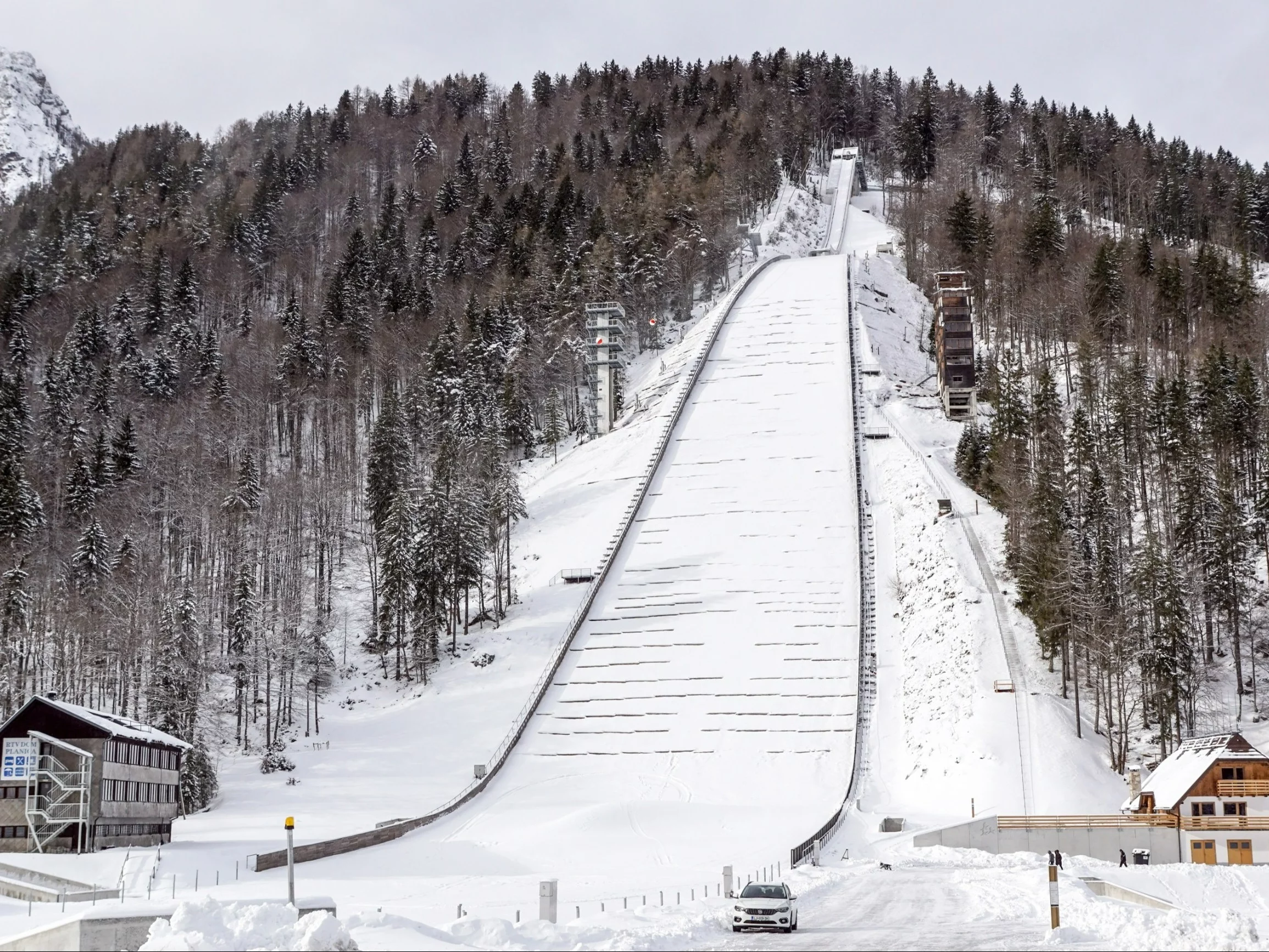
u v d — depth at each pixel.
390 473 120.31
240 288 198.75
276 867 53.88
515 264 185.50
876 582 100.88
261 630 99.75
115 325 165.12
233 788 83.38
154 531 121.62
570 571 110.75
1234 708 83.19
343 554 127.06
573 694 92.25
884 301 174.38
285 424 157.50
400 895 43.59
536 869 55.62
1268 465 107.38
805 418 133.00
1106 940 28.11
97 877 52.44
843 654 91.19
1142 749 78.12
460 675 99.62
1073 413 116.81
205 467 130.62
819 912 36.44
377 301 183.12
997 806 70.62
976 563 97.31
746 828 67.31
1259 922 35.56
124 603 98.19
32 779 59.97
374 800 78.50
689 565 107.25
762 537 109.62
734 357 153.62
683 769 80.69
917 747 79.62
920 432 129.50
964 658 85.19
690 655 93.88
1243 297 146.25
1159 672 77.56
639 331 178.88
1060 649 83.88
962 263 181.12
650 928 31.08
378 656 108.06
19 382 136.50
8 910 41.75
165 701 81.25
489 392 148.75
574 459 140.12
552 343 161.50
